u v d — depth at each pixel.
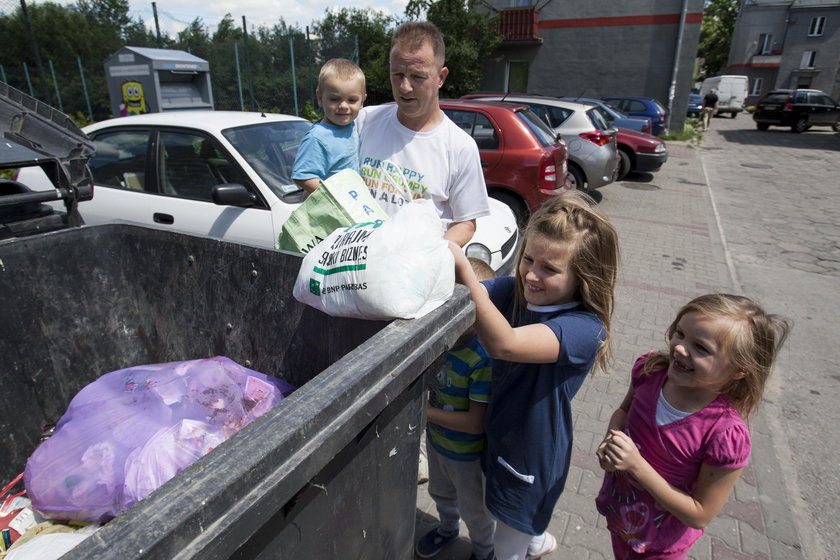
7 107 1.83
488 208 2.22
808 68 39.75
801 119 21.70
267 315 1.63
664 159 10.42
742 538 2.28
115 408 1.29
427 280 1.13
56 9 14.29
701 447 1.43
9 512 1.41
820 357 3.92
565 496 2.48
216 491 0.67
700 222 7.84
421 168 2.09
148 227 1.76
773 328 1.41
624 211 8.41
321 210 1.65
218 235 3.40
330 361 1.52
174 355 1.86
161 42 12.61
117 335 1.85
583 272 1.44
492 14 17.86
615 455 1.46
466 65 16.84
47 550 1.08
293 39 13.09
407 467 1.27
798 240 7.05
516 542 1.67
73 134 1.98
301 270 1.31
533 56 17.94
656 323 4.35
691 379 1.42
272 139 3.70
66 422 1.31
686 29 16.17
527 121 5.94
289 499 0.78
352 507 1.07
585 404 3.18
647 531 1.56
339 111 2.29
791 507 2.47
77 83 13.89
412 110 2.00
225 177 3.46
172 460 1.15
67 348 1.71
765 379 1.44
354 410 0.89
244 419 1.30
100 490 1.14
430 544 2.15
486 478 1.68
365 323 1.39
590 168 7.97
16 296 1.58
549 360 1.39
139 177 3.76
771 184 11.02
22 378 1.61
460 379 1.68
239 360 1.74
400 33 1.92
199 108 10.26
